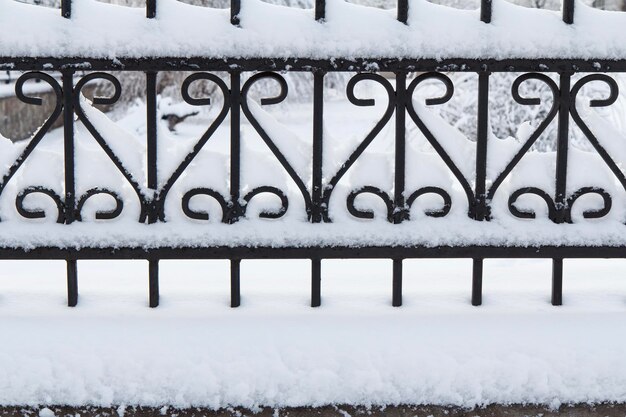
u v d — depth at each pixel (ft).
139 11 5.65
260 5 5.67
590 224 5.89
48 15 5.59
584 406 5.43
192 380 5.31
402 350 5.42
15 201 5.71
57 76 39.86
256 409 5.34
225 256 5.78
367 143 5.75
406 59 5.63
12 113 34.09
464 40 5.65
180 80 42.42
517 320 5.68
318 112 5.69
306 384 5.33
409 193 5.83
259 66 5.59
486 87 5.73
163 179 5.75
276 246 5.78
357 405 5.36
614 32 5.71
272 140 5.75
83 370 5.30
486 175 5.88
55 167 5.76
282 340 5.43
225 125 38.65
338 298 6.18
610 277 6.88
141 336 5.44
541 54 5.66
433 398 5.37
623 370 5.43
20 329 5.47
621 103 20.24
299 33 5.60
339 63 5.61
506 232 5.83
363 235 5.79
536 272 7.06
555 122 19.90
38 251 5.71
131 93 42.45
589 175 5.89
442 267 8.13
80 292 6.31
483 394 5.39
